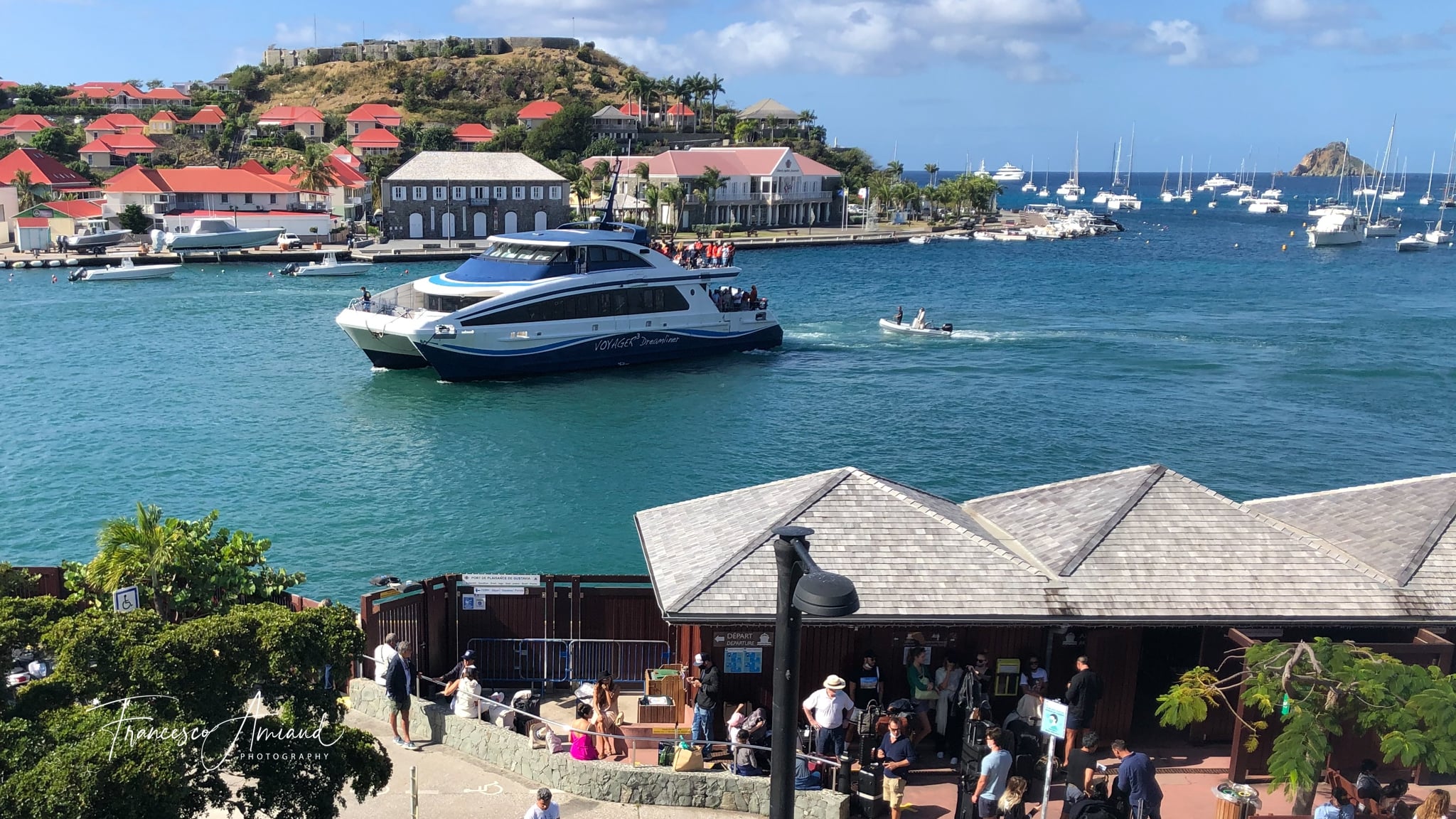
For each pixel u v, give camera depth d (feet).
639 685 67.56
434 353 189.67
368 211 510.17
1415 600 58.80
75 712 35.58
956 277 387.75
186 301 292.81
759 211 568.41
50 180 458.09
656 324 210.79
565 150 619.26
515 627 68.08
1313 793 52.54
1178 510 63.46
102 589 67.51
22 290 310.65
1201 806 54.39
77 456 146.92
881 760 54.44
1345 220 585.63
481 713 61.52
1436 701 49.16
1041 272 411.34
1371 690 49.98
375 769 42.01
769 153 556.92
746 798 53.88
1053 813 53.26
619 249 205.46
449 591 67.41
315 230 431.43
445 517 124.67
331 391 188.75
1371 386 202.28
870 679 58.34
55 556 112.57
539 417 173.27
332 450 152.25
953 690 57.88
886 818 53.47
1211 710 60.29
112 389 187.52
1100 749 59.72
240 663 39.60
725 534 62.28
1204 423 173.58
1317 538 67.21
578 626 68.03
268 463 145.48
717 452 153.58
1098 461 151.23
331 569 108.47
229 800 38.93
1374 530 66.49
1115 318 286.66
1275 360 226.17
